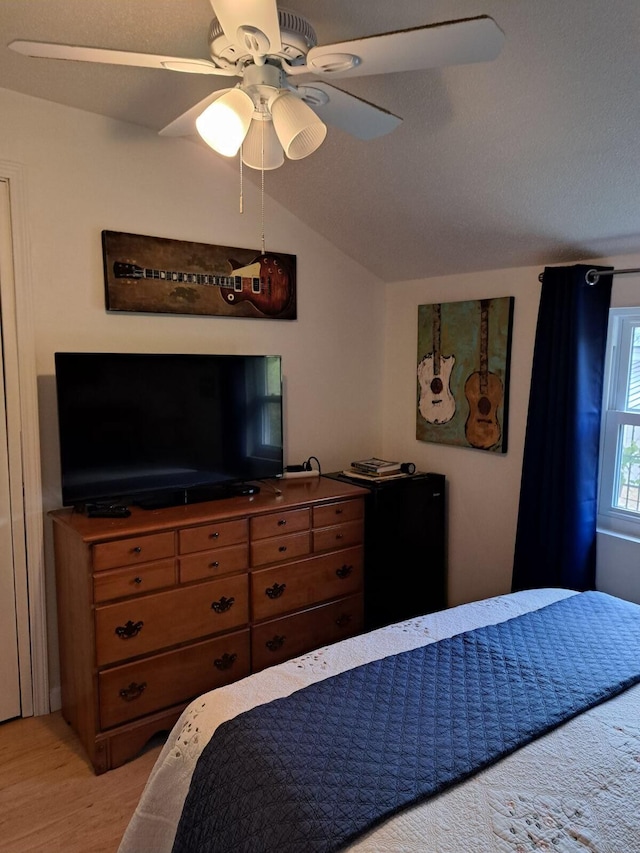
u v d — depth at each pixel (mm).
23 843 1759
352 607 2717
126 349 2535
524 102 1760
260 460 2688
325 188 2668
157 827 1364
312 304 3137
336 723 1284
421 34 1151
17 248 2230
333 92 1472
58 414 2166
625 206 2062
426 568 3000
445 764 1157
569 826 1034
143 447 2336
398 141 2146
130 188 2484
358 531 2709
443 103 1870
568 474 2377
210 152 2689
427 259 2984
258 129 1640
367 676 1469
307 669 1531
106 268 2438
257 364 2645
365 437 3463
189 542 2178
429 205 2496
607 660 1553
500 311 2768
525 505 2568
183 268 2645
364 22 1610
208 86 2105
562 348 2373
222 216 2762
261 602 2395
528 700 1374
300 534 2494
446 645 1623
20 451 2301
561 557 2432
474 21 1104
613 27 1433
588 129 1779
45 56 1332
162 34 1751
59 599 2334
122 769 2082
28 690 2396
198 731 1347
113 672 2053
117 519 2164
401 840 994
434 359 3145
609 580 2482
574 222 2246
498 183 2186
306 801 1061
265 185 2805
